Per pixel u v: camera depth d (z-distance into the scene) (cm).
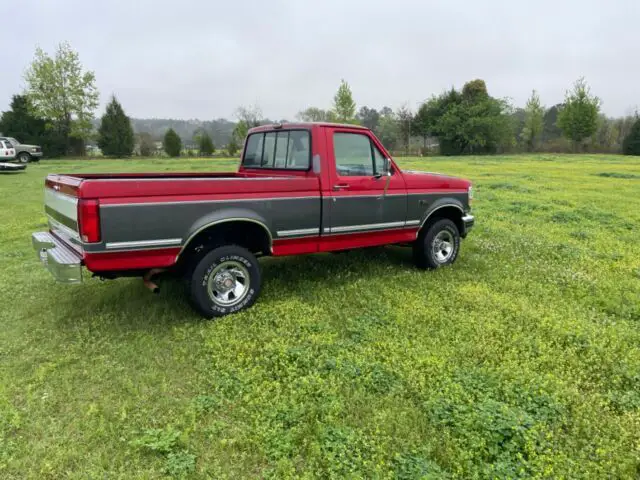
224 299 484
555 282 604
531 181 1925
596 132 5459
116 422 320
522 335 438
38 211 1208
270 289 563
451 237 674
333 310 502
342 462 279
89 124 4819
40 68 4544
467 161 3591
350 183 547
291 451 290
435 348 413
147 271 456
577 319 480
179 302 524
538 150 5581
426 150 5566
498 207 1216
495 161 3591
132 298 539
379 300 528
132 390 354
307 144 534
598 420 318
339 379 365
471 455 282
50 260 432
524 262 700
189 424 316
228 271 482
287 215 502
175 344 428
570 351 411
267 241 504
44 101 4644
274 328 460
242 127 5316
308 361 389
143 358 402
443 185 658
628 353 406
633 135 4769
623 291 573
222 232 506
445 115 5262
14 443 298
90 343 434
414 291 562
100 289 578
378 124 6869
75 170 2644
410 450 290
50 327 470
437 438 300
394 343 423
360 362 388
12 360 405
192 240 470
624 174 2173
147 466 280
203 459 286
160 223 424
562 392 346
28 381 371
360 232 571
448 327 457
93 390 359
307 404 334
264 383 360
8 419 322
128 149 4981
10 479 270
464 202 691
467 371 375
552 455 284
